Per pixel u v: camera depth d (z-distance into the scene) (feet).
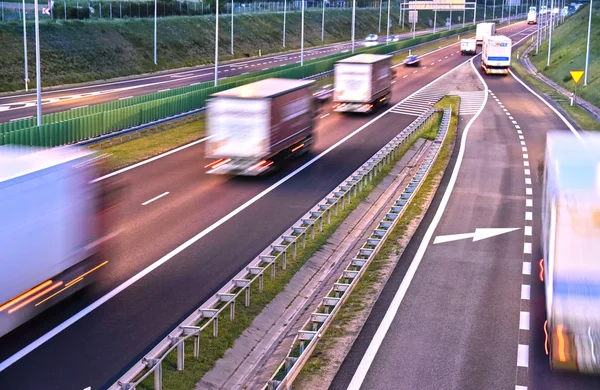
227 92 108.78
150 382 48.08
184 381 48.85
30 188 53.42
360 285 64.95
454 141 144.56
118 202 82.89
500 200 96.73
